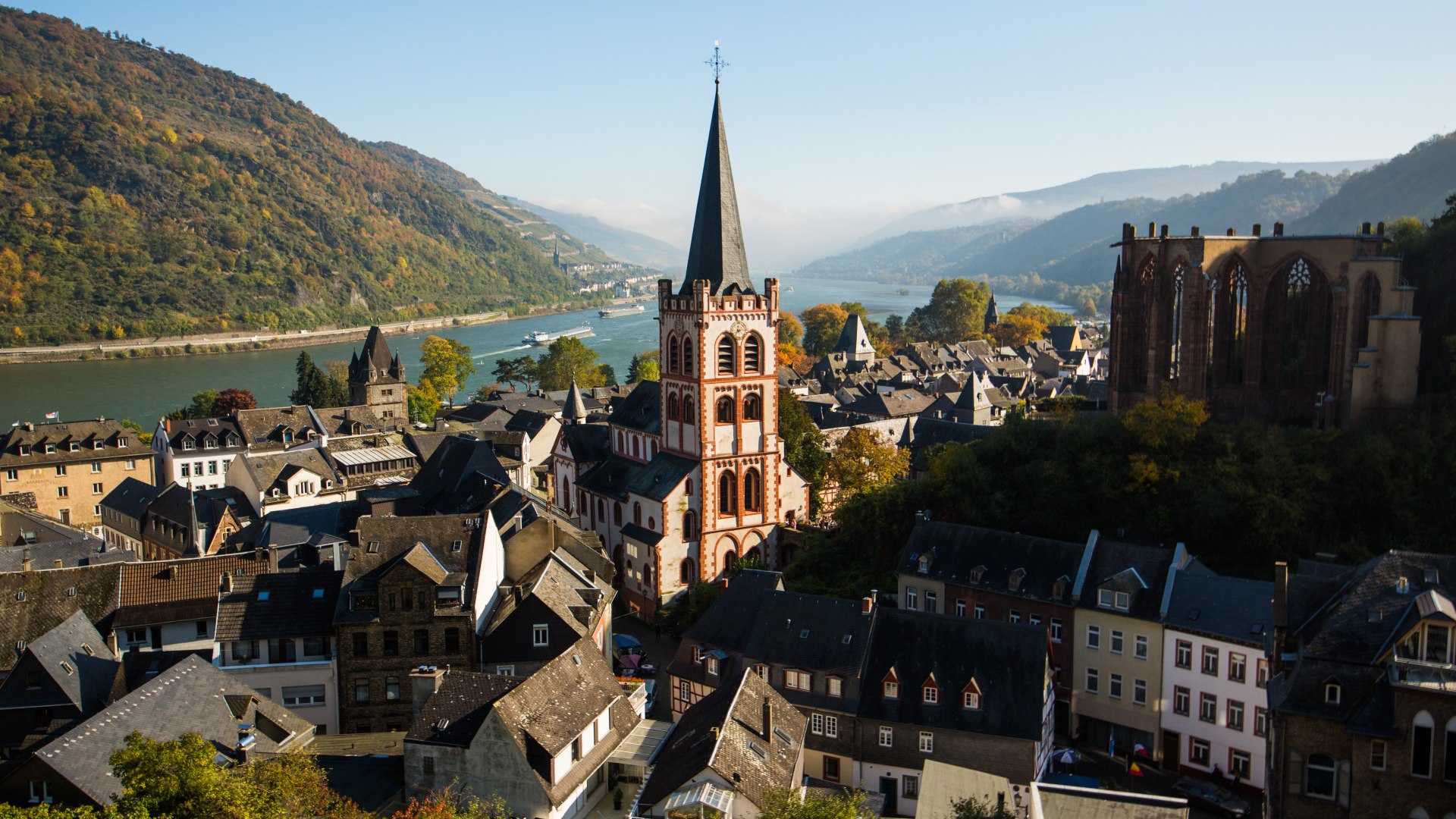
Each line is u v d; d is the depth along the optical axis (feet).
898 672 247.29
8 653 265.54
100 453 525.75
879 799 236.63
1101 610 263.29
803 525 403.54
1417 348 306.76
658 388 401.49
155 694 205.16
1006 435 348.79
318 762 215.92
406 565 258.78
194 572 291.79
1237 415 343.67
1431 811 152.15
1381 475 285.02
